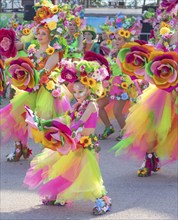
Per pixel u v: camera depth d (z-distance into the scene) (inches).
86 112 235.9
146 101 294.0
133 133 296.5
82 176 230.4
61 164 234.8
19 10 922.7
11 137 339.0
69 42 446.9
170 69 265.9
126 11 885.2
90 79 233.8
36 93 325.4
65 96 327.0
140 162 344.8
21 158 354.3
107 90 406.0
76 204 256.7
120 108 406.9
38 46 331.9
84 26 501.7
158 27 432.1
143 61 278.5
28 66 283.6
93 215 241.1
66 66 236.7
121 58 283.9
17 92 330.3
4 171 321.4
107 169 327.0
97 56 256.8
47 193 232.4
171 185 293.0
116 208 252.2
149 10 547.5
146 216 242.4
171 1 314.0
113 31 430.0
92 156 236.1
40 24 322.7
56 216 239.9
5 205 257.1
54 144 216.4
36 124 214.8
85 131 235.6
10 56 317.1
